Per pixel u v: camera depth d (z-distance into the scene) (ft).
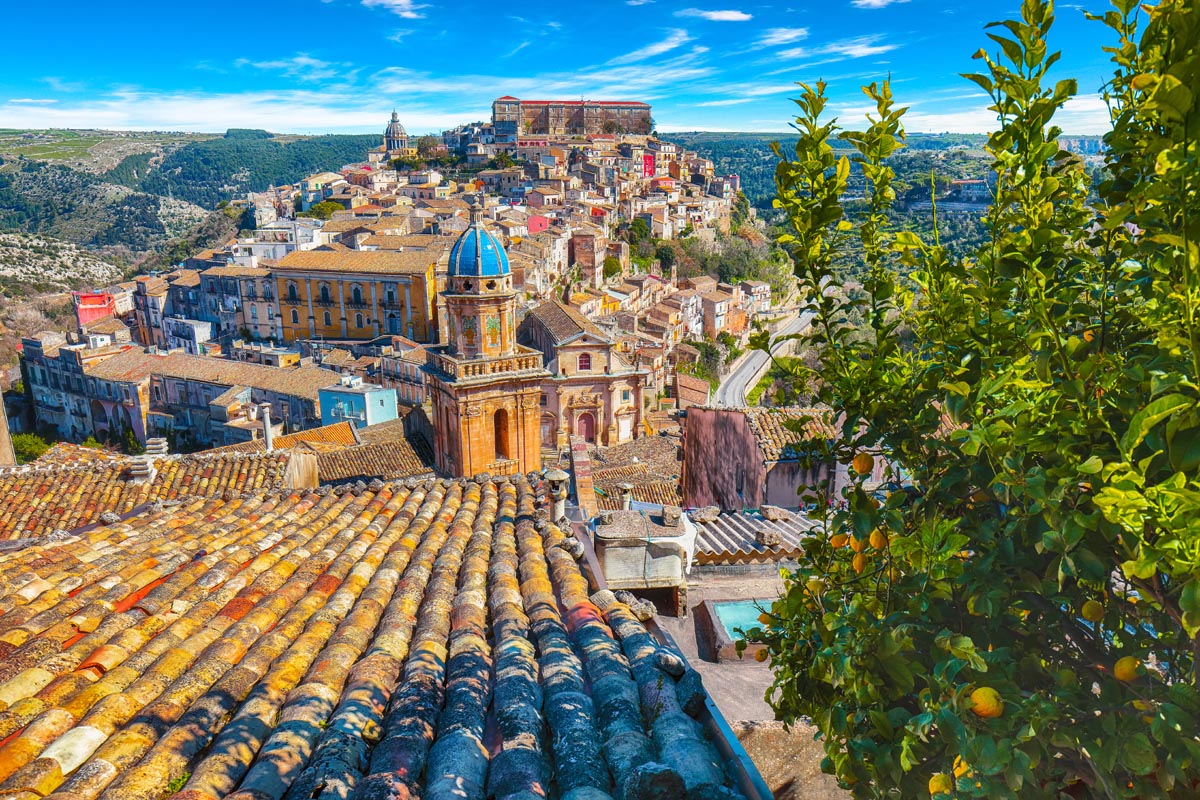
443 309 325.62
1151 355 13.42
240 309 358.23
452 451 124.57
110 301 435.12
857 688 15.23
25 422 341.41
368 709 18.01
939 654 14.89
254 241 408.05
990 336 15.46
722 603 37.52
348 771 15.48
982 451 15.39
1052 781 14.48
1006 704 12.97
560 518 36.68
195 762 16.46
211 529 34.14
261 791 14.85
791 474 70.90
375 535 34.78
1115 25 13.41
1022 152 14.03
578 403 199.62
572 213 455.22
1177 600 13.20
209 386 284.41
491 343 121.08
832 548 19.53
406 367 266.98
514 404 122.52
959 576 14.33
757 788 15.43
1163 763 12.22
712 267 519.19
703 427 91.20
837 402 18.75
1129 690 13.15
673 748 16.21
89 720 17.15
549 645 21.83
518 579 28.81
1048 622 15.06
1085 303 15.66
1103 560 13.41
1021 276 14.71
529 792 14.69
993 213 15.65
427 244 360.07
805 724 26.71
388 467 135.85
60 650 20.86
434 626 23.44
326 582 27.48
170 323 379.96
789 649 19.71
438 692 19.02
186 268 436.76
